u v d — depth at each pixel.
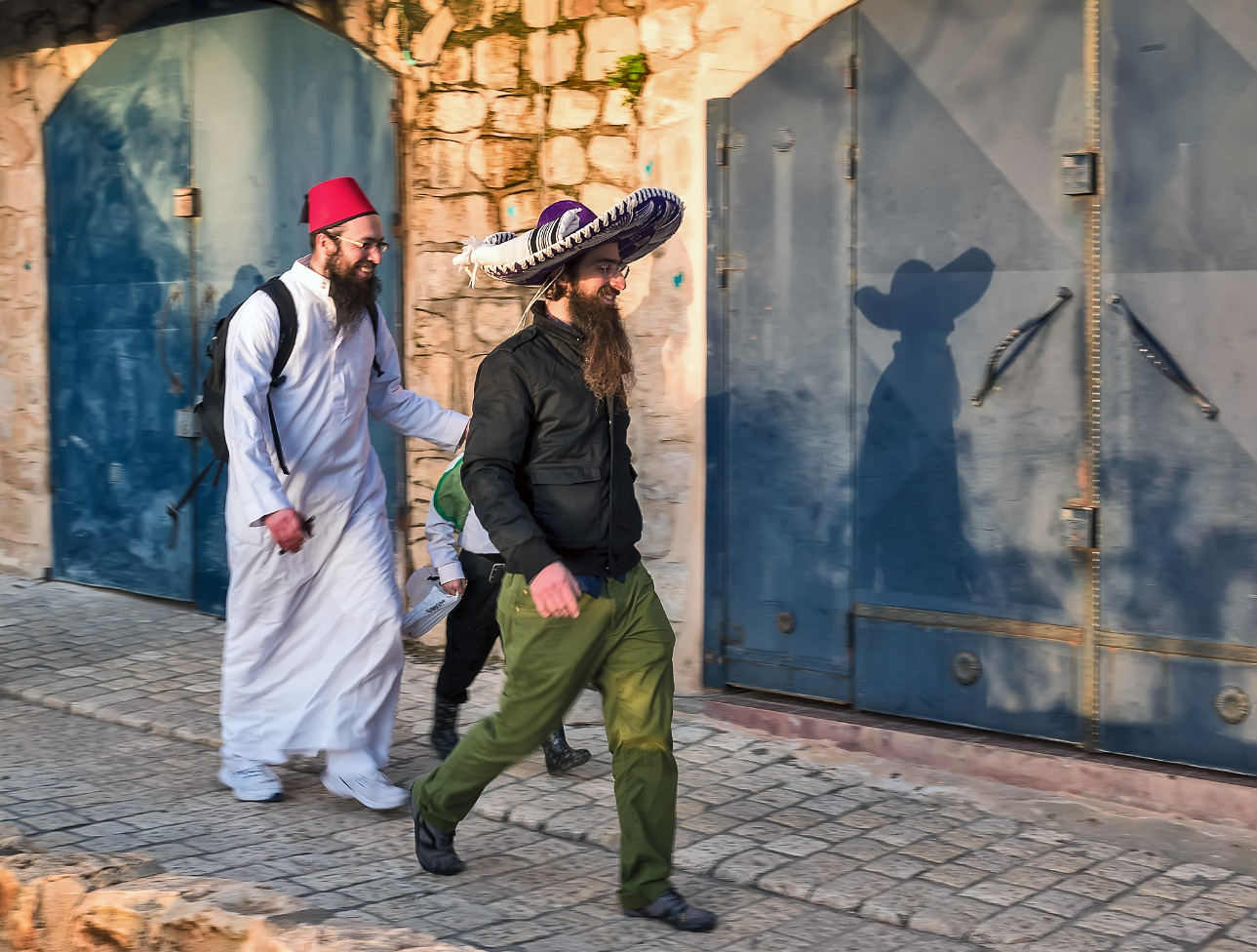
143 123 7.40
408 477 6.59
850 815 4.55
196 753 5.24
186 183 7.26
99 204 7.64
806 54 5.29
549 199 6.09
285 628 4.74
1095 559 4.74
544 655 3.67
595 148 5.92
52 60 7.76
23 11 7.81
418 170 6.45
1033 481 4.86
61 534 8.05
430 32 6.34
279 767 5.09
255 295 4.67
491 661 6.37
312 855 4.19
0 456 8.22
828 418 5.34
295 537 4.41
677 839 4.34
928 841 4.32
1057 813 4.57
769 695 5.62
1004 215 4.85
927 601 5.14
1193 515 4.54
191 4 7.12
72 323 7.85
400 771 5.00
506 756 3.82
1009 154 4.83
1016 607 4.93
